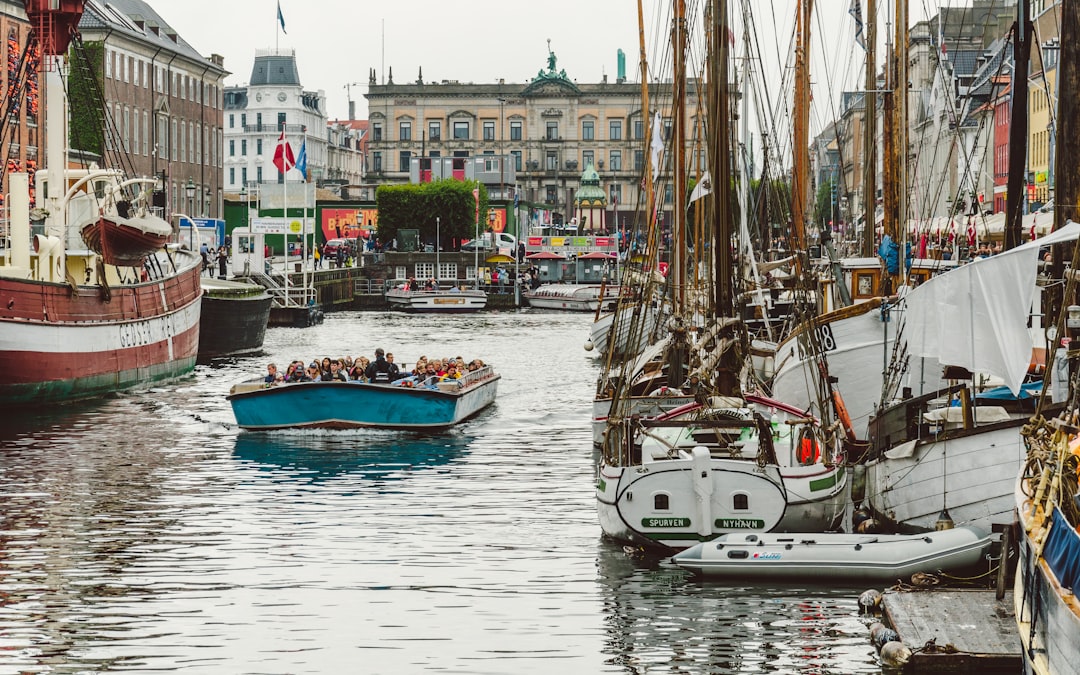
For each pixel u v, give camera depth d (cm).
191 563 3559
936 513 3394
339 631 2970
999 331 3033
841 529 3644
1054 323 3519
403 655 2805
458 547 3731
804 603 3114
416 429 6012
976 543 3225
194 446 5547
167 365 8112
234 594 3259
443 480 4788
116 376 7369
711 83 4119
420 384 6106
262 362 9719
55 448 5478
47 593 3266
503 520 4091
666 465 3497
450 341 12200
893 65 6219
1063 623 1931
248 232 14888
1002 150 11069
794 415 4156
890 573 3234
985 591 3016
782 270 7044
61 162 7500
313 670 2716
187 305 8506
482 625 3005
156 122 18475
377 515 4175
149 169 18200
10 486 4638
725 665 2716
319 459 5241
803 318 4403
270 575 3434
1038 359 3859
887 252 5353
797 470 3503
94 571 3472
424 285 18850
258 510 4259
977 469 3312
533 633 2942
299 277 16012
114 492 4547
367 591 3281
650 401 4709
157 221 7550
